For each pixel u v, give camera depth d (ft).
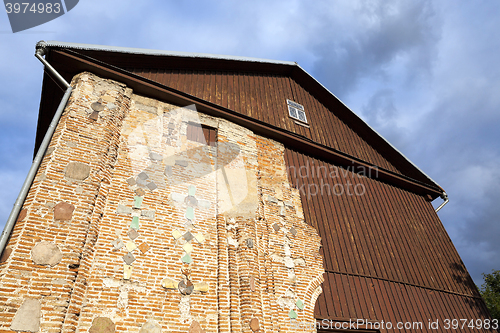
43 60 21.77
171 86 28.63
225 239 22.17
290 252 24.93
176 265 19.60
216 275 20.65
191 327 18.19
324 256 27.14
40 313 14.35
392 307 27.86
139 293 17.75
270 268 22.81
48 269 15.42
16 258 14.89
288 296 22.67
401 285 30.14
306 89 42.52
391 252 32.07
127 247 18.70
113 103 22.88
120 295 17.20
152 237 19.75
